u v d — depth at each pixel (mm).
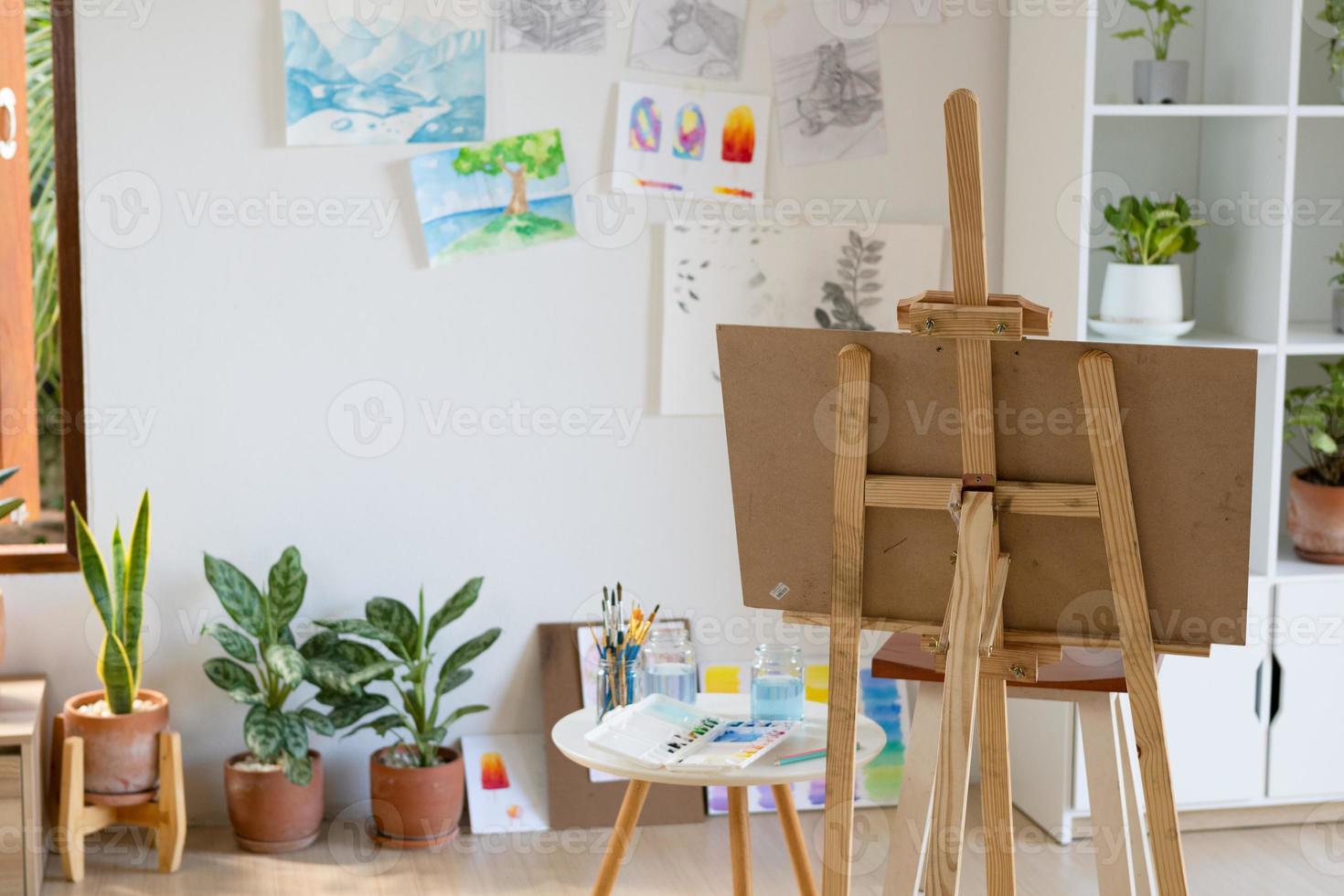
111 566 3490
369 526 3631
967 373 1792
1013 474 1828
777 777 2229
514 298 3645
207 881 3223
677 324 3725
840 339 1847
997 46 3803
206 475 3531
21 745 3059
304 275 3529
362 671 3357
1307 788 3557
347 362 3576
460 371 3639
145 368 3479
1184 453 1736
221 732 3578
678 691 2674
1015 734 3756
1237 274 3611
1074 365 1748
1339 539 3559
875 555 1916
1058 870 3350
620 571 3781
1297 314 3850
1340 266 3836
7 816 3074
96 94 3383
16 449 3959
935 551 1886
